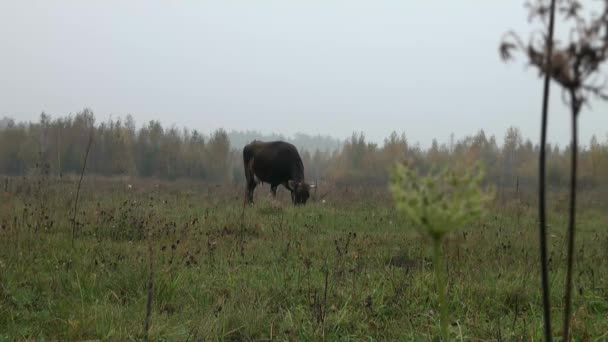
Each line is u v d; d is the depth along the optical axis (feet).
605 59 3.79
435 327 13.75
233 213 33.91
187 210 35.29
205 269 19.35
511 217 38.50
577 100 3.96
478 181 4.10
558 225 36.86
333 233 28.73
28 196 38.37
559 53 3.84
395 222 33.27
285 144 49.80
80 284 16.40
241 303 15.44
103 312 14.11
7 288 15.74
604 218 43.21
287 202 48.85
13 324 13.39
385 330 13.88
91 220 27.32
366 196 53.26
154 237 25.20
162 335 13.08
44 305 15.23
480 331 13.50
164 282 16.66
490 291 17.03
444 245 22.16
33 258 19.34
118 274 17.53
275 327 14.30
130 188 51.80
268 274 19.19
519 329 13.73
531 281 18.06
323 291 16.65
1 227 23.53
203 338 12.99
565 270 19.80
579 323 13.52
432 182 4.18
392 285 17.21
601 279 18.40
